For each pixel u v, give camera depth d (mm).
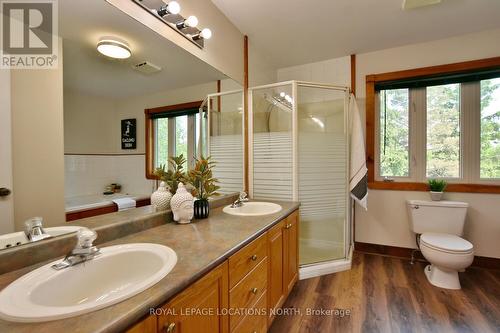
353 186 2537
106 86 1278
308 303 1928
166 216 1462
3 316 556
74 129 1132
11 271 832
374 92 2883
